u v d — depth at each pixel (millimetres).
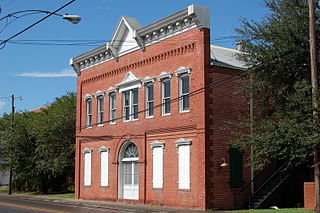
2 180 66250
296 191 26453
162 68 27375
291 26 21312
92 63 34719
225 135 24641
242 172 25203
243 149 23656
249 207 24359
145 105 28609
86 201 32438
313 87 17734
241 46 23375
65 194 42094
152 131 27797
